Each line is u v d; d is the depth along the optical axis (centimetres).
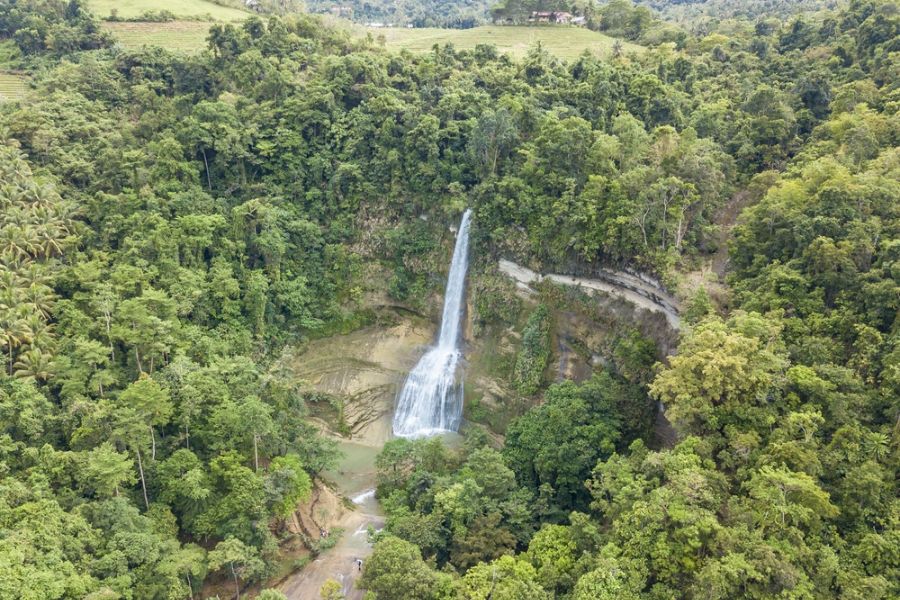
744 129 7988
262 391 6681
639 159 7350
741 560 3675
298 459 6356
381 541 4903
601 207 7081
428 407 8344
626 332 6875
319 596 5384
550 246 7500
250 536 5447
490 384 7981
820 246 5362
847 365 4772
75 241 7550
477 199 8244
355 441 8106
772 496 3962
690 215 6888
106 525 4950
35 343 6278
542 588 4188
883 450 4172
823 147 7162
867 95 7706
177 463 5653
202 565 5050
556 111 8406
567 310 7481
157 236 7694
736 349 4762
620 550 4209
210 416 6162
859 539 3922
